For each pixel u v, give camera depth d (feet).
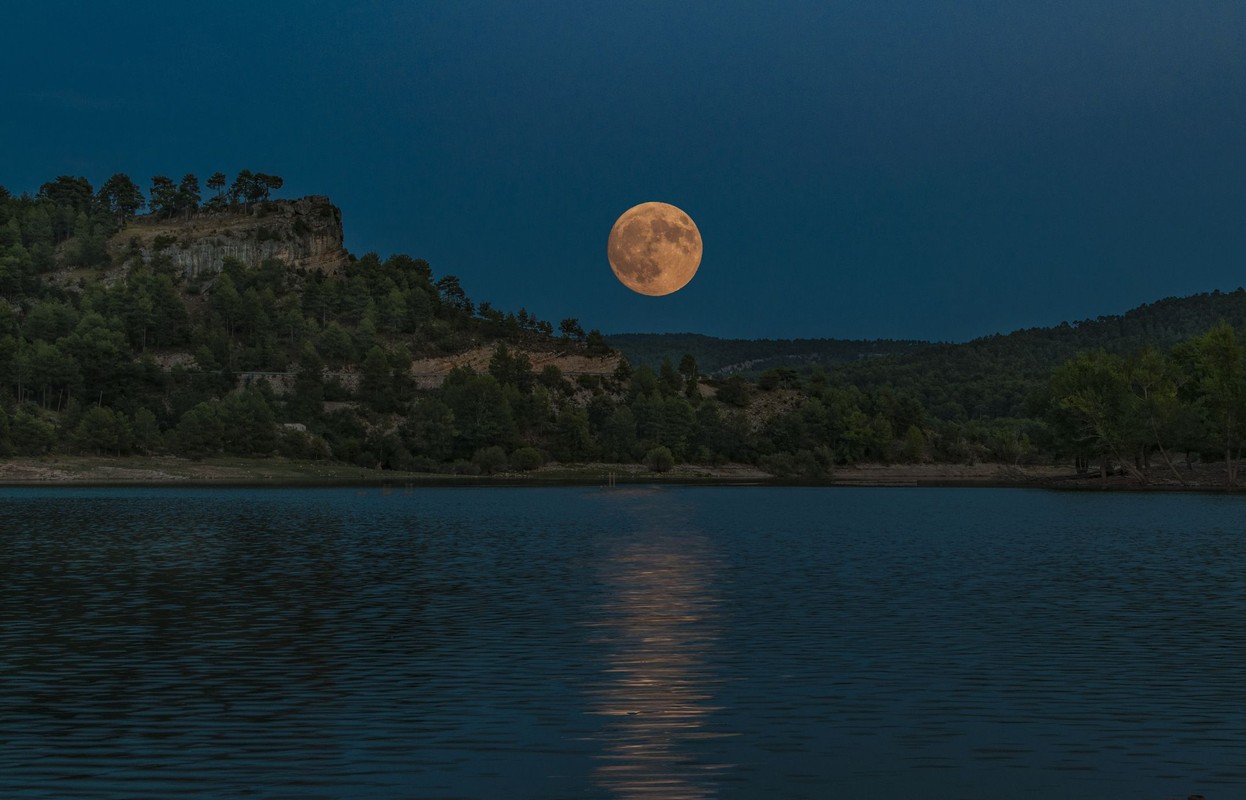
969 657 131.03
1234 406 596.70
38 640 143.23
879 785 83.25
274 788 82.12
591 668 124.77
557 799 79.87
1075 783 83.56
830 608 171.94
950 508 496.64
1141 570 226.79
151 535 318.04
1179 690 113.50
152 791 81.35
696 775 85.51
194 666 126.21
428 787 82.38
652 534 333.62
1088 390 647.15
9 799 79.36
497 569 229.86
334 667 125.49
